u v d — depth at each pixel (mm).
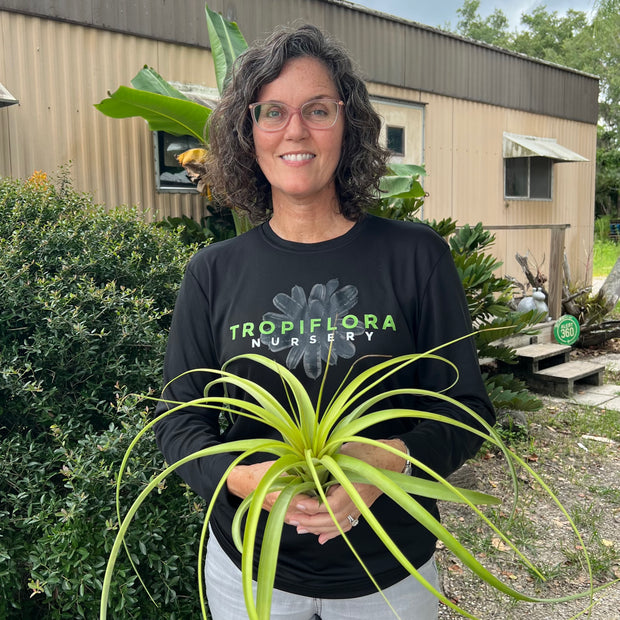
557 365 6418
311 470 934
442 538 867
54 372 2504
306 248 1392
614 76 21484
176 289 3014
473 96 8781
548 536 3418
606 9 8609
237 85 1422
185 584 2223
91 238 3006
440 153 8406
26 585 2229
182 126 4594
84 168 5172
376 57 7309
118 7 5203
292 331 1339
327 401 1316
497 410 4859
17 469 2244
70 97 5039
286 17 6344
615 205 27797
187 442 1345
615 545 3334
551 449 4586
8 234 2959
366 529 1291
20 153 4797
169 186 5770
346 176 1445
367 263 1362
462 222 8852
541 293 7070
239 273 1416
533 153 9078
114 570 2057
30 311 2541
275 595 1334
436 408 1317
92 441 2238
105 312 2727
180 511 2238
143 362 2617
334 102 1331
